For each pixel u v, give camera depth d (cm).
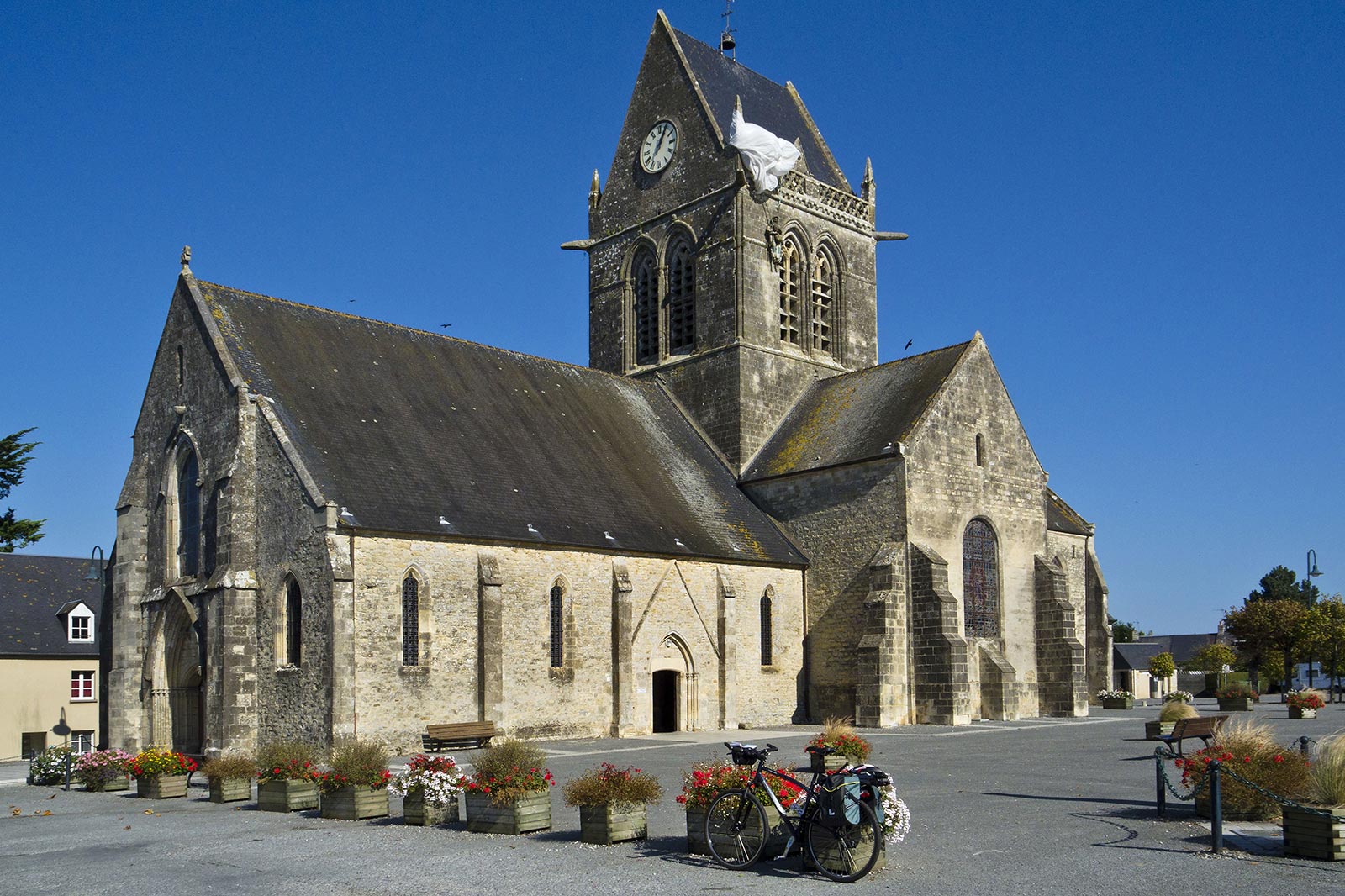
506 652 4153
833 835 1709
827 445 5372
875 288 6525
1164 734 3903
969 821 2181
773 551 5172
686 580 4819
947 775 2947
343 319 4775
